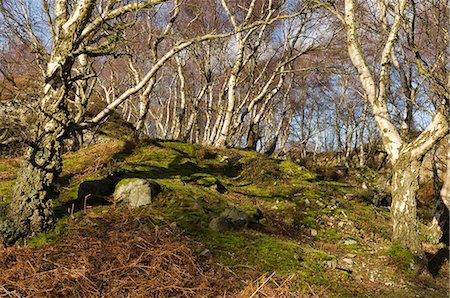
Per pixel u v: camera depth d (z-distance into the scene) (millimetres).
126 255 4227
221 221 5738
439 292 5152
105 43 5160
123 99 5402
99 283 3707
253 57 16156
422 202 14102
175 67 18328
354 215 8578
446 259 6887
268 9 13469
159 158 10344
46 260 4027
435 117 6375
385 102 7191
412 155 6500
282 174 11109
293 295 4031
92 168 8680
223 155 12242
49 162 4836
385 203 11039
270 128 25828
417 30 9477
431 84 7000
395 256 5988
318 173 13414
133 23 5250
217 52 17766
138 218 5449
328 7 8039
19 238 4559
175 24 14797
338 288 4570
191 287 3883
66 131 4996
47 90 4902
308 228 7449
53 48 4941
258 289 3846
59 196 6273
